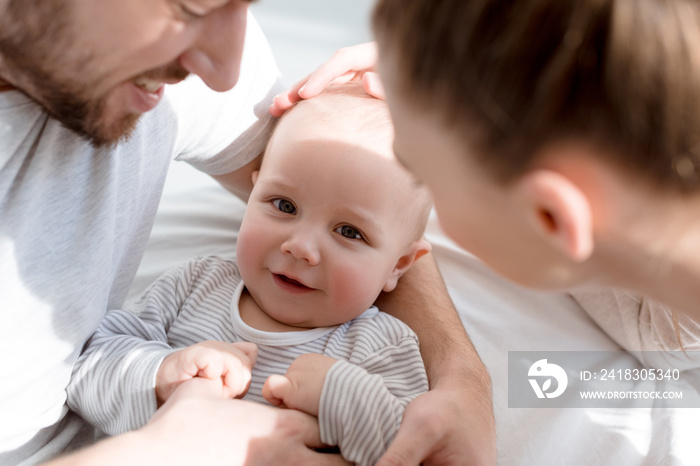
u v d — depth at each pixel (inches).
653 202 23.2
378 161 43.4
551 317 57.3
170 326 45.8
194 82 44.3
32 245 32.3
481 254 27.9
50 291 33.7
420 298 49.7
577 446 47.2
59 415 38.4
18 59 28.1
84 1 26.5
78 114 30.2
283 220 43.5
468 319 55.6
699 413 49.8
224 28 29.2
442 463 36.7
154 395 37.4
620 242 24.7
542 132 22.2
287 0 103.7
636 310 52.9
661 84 21.0
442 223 28.2
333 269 42.7
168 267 55.1
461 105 23.2
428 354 45.2
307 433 36.0
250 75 48.8
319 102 46.3
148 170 40.9
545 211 23.3
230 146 50.0
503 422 48.3
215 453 32.7
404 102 25.0
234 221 60.8
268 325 45.0
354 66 48.8
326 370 37.9
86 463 30.5
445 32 22.8
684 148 21.9
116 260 39.1
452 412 37.5
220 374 37.2
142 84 30.9
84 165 33.7
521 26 21.5
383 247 44.4
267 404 41.8
